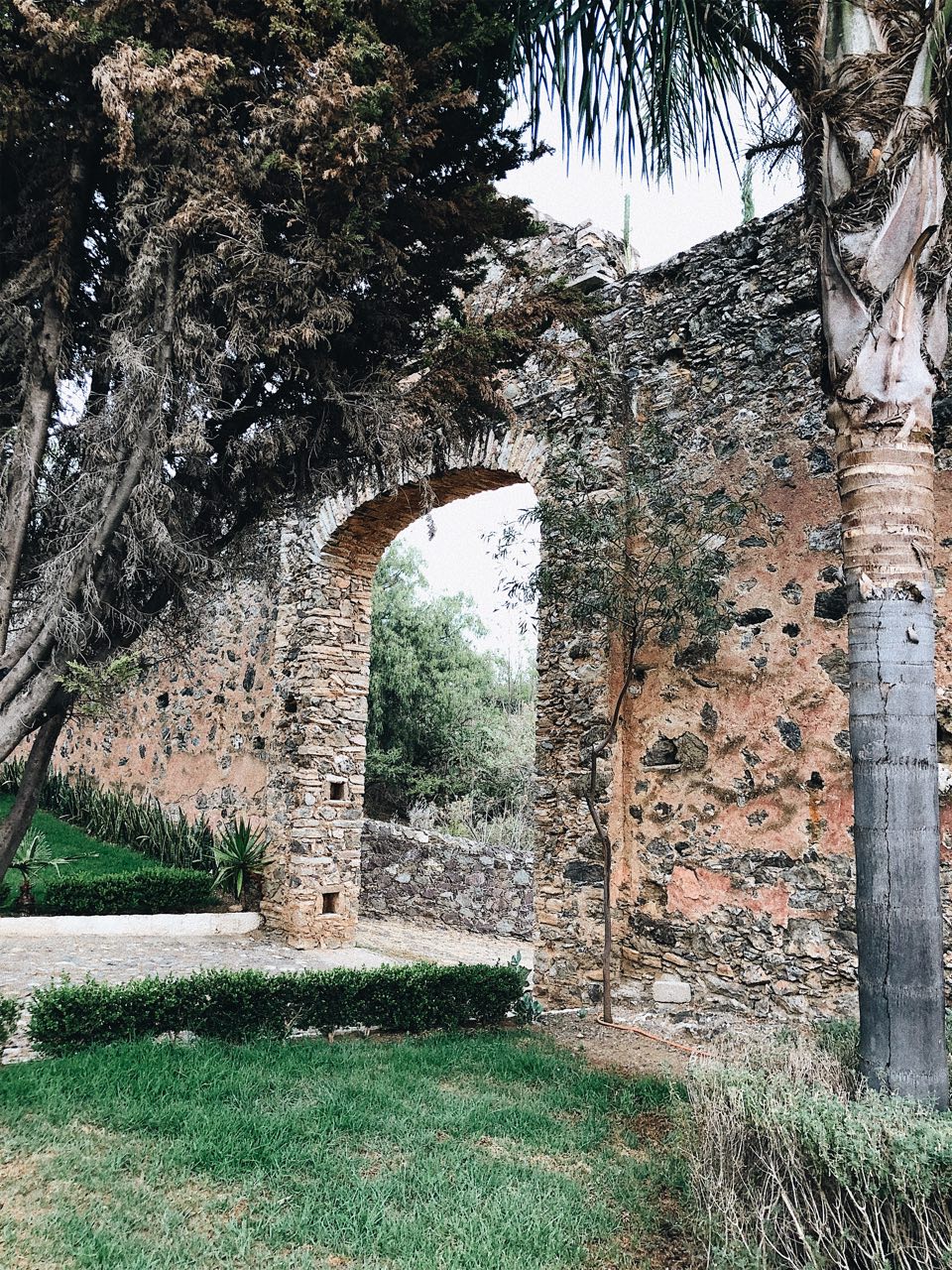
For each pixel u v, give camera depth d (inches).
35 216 169.2
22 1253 108.5
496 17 177.8
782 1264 107.1
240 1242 112.4
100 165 168.9
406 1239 115.3
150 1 152.9
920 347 134.9
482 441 323.6
